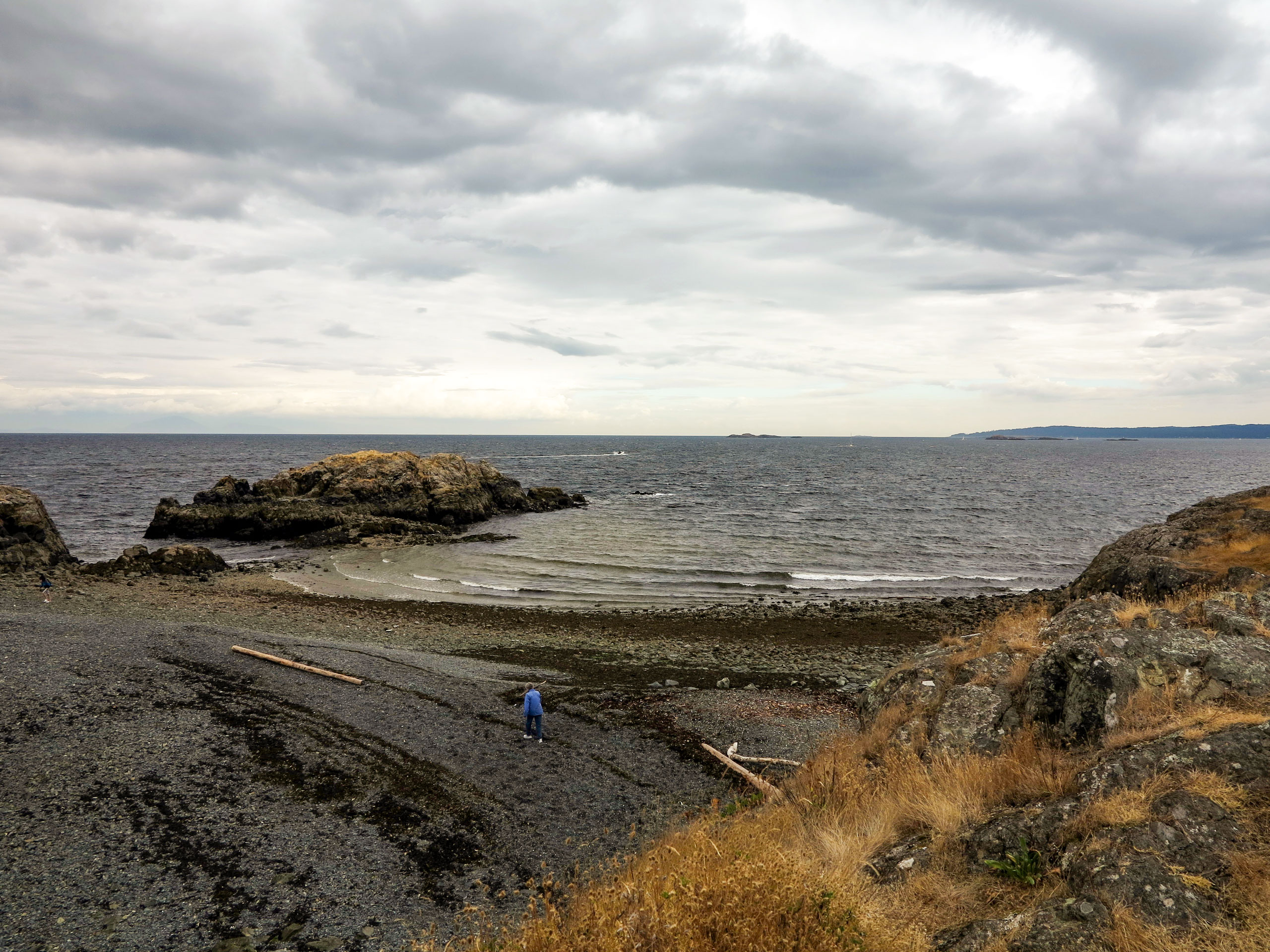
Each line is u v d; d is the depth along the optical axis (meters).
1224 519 22.30
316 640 24.97
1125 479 121.44
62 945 8.90
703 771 14.75
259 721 16.17
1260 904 4.70
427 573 40.16
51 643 20.38
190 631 23.08
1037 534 57.34
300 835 11.70
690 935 4.87
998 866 6.25
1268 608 9.80
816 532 57.38
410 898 10.15
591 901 6.37
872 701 12.47
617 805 13.17
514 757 15.16
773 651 25.19
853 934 5.23
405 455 67.06
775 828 8.49
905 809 8.14
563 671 22.31
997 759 8.52
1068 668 9.23
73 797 12.38
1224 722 6.82
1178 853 5.30
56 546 39.72
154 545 48.81
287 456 172.88
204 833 11.59
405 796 13.21
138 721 15.55
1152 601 17.81
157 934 9.18
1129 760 6.64
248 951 8.91
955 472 138.88
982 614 30.58
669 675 22.02
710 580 39.12
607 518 66.00
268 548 48.72
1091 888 5.30
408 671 20.72
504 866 11.09
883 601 33.81
